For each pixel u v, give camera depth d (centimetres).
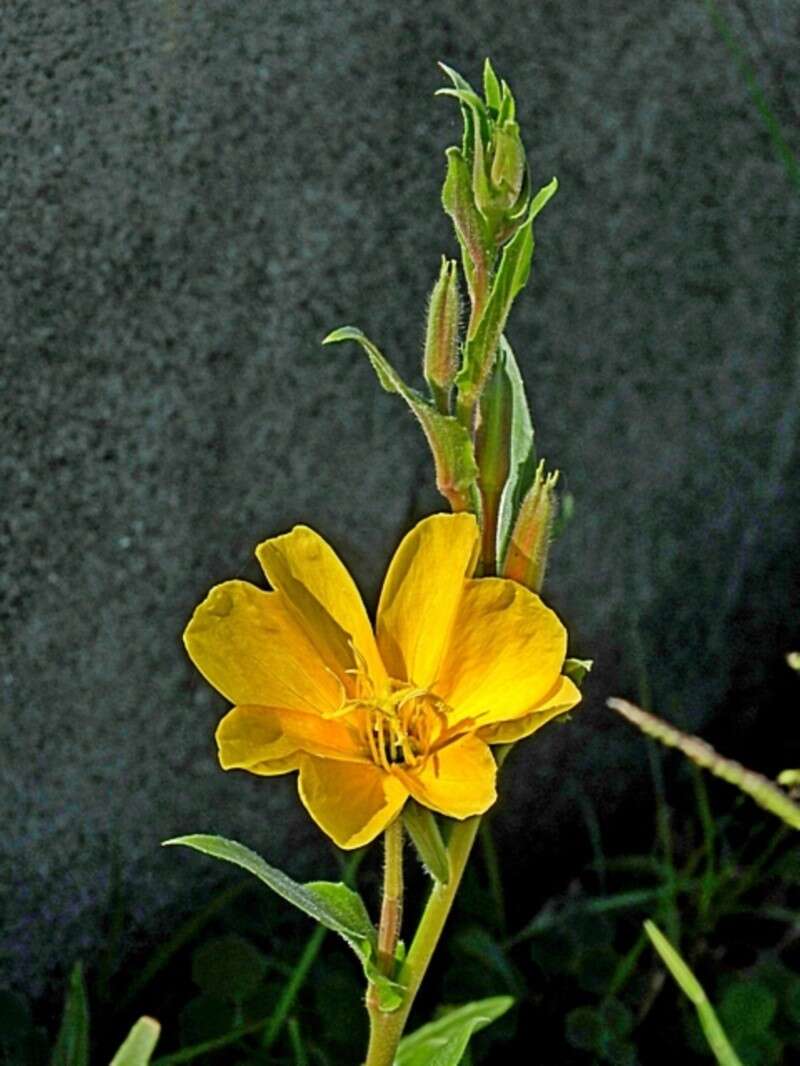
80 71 39
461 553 27
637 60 45
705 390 48
